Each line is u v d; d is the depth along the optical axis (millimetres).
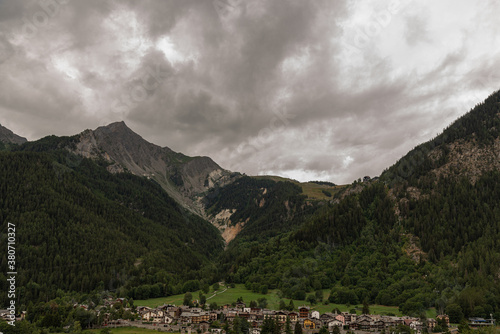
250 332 184500
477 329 174625
